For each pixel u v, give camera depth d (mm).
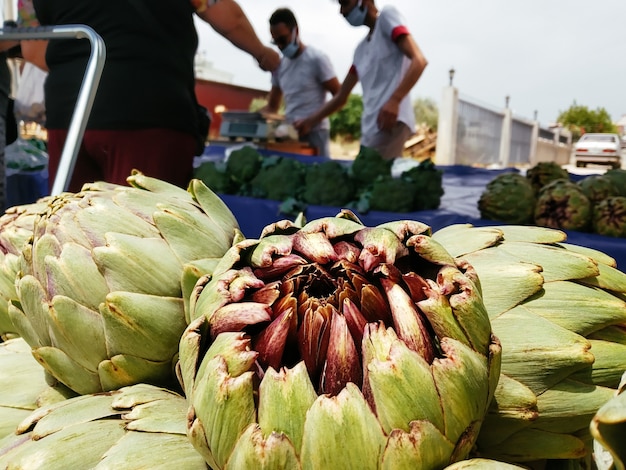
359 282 589
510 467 510
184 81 1805
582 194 2076
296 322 574
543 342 674
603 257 812
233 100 9742
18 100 2973
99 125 1691
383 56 3672
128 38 1663
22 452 662
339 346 544
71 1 1703
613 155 13688
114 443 661
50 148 1885
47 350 783
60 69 1786
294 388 512
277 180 2410
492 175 3402
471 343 555
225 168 2633
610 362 689
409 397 503
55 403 779
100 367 763
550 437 678
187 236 800
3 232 1012
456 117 8602
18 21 2184
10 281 975
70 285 747
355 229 657
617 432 409
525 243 807
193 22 1814
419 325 548
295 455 499
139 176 887
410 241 618
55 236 778
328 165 2373
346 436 493
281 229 695
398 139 3807
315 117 4352
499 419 661
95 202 805
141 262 754
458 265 622
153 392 733
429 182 2338
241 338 555
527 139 12469
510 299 715
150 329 737
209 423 530
